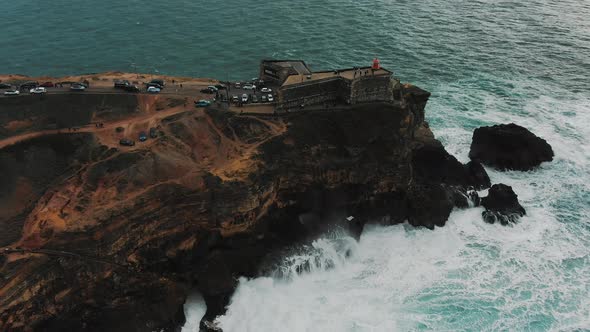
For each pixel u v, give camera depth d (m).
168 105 85.31
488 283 76.44
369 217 87.12
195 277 73.25
